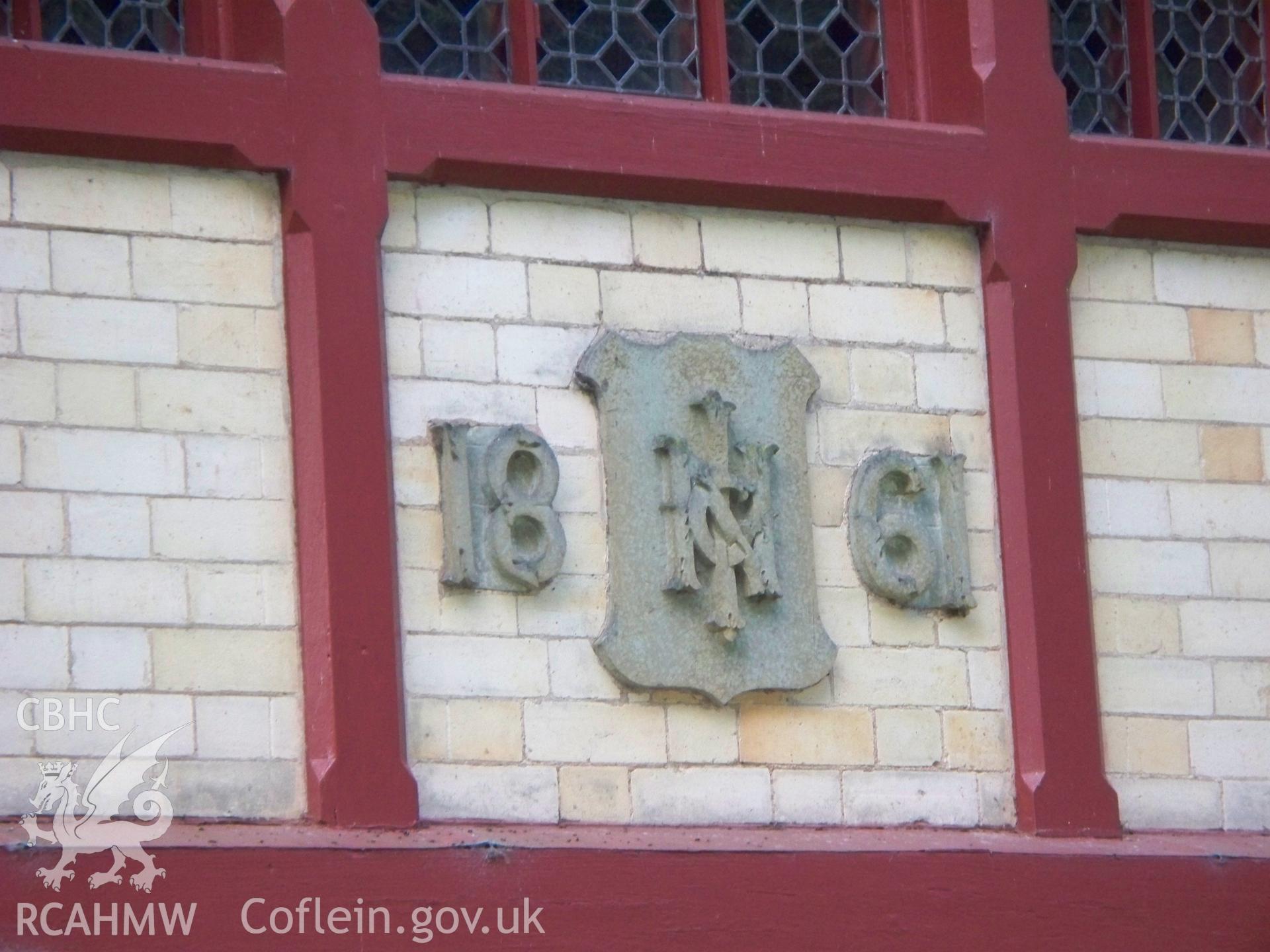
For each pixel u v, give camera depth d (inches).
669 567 405.7
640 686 401.4
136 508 381.4
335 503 386.3
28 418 378.3
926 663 424.2
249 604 384.2
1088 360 446.3
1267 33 470.6
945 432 433.1
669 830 398.3
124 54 389.4
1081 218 443.8
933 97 443.5
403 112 403.5
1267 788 441.4
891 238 437.1
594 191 416.5
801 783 411.2
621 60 431.8
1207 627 443.5
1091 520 439.8
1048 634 426.3
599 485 408.5
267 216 397.4
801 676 410.6
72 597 375.6
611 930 383.2
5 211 383.6
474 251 409.4
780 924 393.4
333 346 390.9
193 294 390.9
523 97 411.2
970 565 429.4
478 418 403.5
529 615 399.9
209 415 387.9
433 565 395.5
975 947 404.5
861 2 450.3
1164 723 437.4
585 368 409.1
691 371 415.2
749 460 412.2
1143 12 466.3
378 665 384.2
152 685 376.8
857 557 421.4
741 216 428.1
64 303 383.9
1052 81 447.2
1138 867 418.0
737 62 440.5
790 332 426.9
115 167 390.6
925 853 405.1
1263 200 457.4
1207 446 451.2
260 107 395.2
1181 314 454.9
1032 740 423.2
